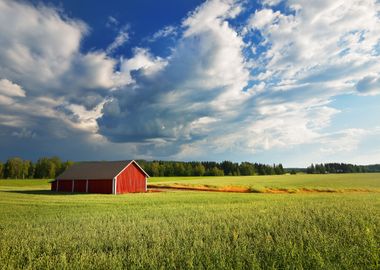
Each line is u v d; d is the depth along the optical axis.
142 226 15.60
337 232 12.97
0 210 24.84
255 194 46.72
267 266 8.54
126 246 11.38
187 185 71.31
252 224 15.42
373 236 11.74
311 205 25.12
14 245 11.78
